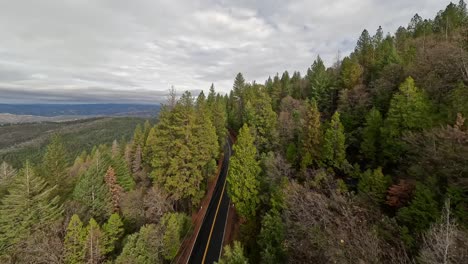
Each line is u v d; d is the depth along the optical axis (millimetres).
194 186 31219
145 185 39438
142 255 20922
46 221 25031
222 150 52969
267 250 17250
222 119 53562
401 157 22828
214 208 33000
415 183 17375
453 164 15250
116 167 35688
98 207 29172
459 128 16641
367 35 60094
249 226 23844
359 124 32875
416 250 13281
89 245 21281
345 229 14023
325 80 47250
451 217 13672
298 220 17422
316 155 28828
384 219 15758
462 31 28812
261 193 25797
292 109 44500
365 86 37969
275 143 34906
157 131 32250
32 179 27047
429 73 26438
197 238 26969
